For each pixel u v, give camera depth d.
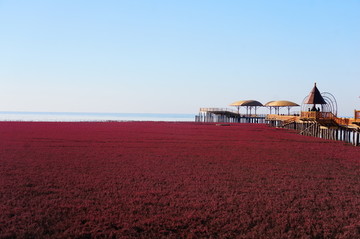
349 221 10.47
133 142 30.11
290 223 10.28
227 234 9.41
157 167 18.41
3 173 16.23
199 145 28.80
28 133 36.91
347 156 23.53
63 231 9.48
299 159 21.89
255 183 15.09
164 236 9.23
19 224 9.83
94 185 14.30
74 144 27.73
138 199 12.38
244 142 31.88
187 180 15.45
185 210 11.28
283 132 45.62
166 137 35.47
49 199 12.30
